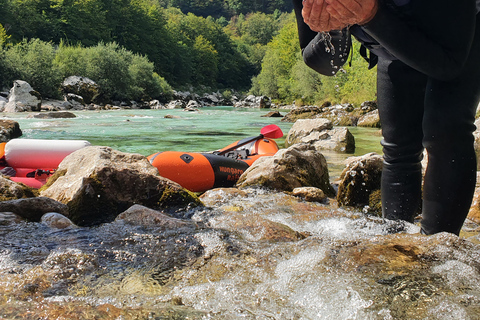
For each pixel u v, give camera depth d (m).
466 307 1.18
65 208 2.43
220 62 87.12
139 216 2.28
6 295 1.34
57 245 1.87
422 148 1.96
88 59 35.19
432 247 1.58
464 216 1.70
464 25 1.43
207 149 7.25
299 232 2.14
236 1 161.38
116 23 61.50
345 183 3.02
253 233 2.09
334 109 15.90
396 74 1.89
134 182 2.71
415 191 1.98
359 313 1.19
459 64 1.47
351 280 1.39
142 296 1.37
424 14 1.43
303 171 3.70
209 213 2.56
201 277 1.53
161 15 76.44
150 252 1.80
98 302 1.31
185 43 79.75
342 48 1.87
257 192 3.35
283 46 46.34
